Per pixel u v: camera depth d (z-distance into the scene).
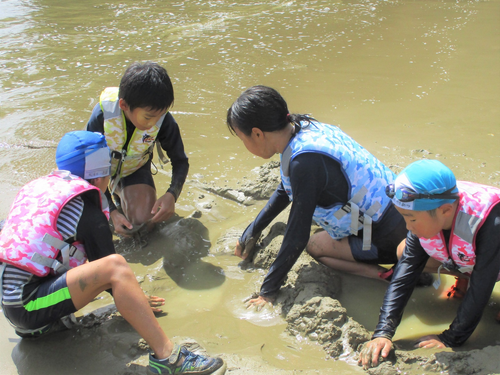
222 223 3.77
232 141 4.92
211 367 2.25
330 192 2.81
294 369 2.33
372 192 2.84
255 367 2.31
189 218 3.71
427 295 2.95
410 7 9.09
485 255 2.30
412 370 2.26
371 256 3.01
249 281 3.11
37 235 2.24
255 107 2.61
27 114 5.37
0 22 8.53
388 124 5.05
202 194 4.10
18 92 5.93
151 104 2.87
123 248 3.43
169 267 3.23
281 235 3.31
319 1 9.63
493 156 4.36
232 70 6.52
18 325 2.31
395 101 5.57
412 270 2.55
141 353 2.45
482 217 2.29
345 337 2.50
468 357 2.25
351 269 3.12
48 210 2.27
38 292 2.26
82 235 2.36
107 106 3.19
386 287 3.03
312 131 2.76
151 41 7.62
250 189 4.07
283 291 2.90
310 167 2.66
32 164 4.42
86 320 2.70
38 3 9.73
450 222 2.36
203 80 6.23
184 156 3.56
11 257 2.22
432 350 2.39
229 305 2.89
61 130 5.04
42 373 2.33
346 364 2.39
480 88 5.81
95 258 2.44
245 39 7.64
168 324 2.72
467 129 4.90
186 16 8.85
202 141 4.90
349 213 2.88
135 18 8.79
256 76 6.32
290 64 6.67
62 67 6.68
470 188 2.41
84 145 2.46
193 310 2.85
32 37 7.82
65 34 8.00
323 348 2.50
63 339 2.56
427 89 5.84
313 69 6.50
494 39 7.33
